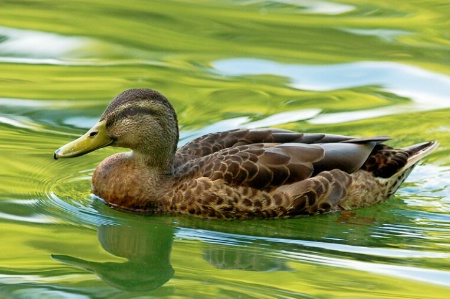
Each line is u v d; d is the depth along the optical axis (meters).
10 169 14.87
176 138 13.84
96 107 16.73
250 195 13.32
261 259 12.32
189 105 16.91
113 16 20.70
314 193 13.45
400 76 18.16
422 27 20.22
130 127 13.59
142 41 19.55
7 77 17.83
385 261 12.23
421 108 17.02
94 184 14.12
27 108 16.75
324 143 13.96
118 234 13.09
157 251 12.59
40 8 21.08
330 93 17.59
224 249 12.64
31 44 19.19
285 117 16.61
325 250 12.62
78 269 11.90
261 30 20.14
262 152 13.50
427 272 11.87
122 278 11.73
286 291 11.29
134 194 13.67
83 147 13.62
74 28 20.03
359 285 11.46
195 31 20.05
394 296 11.14
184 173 13.67
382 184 14.05
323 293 11.23
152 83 17.69
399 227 13.37
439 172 15.12
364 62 18.69
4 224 13.12
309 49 19.23
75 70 18.25
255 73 18.33
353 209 13.84
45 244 12.59
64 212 13.64
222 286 11.45
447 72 18.27
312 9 21.39
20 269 11.78
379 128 16.28
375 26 20.33
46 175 14.80
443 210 13.96
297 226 13.37
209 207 13.38
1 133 15.92
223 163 13.42
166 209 13.62
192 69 18.36
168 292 11.32
